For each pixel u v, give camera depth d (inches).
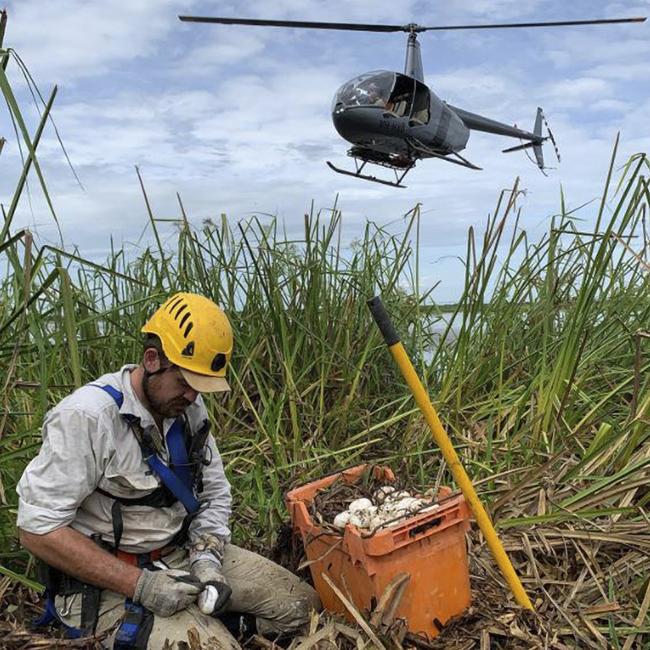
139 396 94.0
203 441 98.7
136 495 94.7
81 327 168.6
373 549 91.6
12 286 139.1
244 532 131.4
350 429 169.5
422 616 97.1
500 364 167.9
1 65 86.0
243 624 107.3
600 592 111.3
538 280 193.6
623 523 124.1
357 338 185.5
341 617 101.0
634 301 183.3
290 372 164.9
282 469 146.9
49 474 89.5
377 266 198.5
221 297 181.8
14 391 129.5
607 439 141.9
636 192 143.5
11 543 115.1
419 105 452.8
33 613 106.2
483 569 114.3
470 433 161.6
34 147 90.4
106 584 92.3
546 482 134.6
